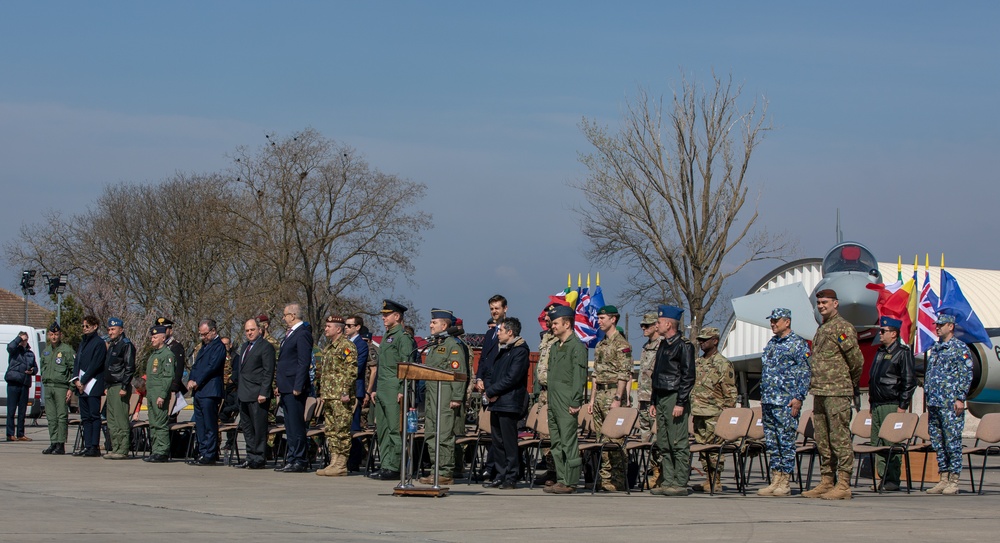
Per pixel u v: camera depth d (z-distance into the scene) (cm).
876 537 845
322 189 4638
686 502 1138
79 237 6097
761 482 1515
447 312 1316
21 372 2194
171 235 5316
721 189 3606
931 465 1612
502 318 1331
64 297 6091
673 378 1224
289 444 1488
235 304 4684
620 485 1327
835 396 1204
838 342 1206
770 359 1259
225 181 4631
